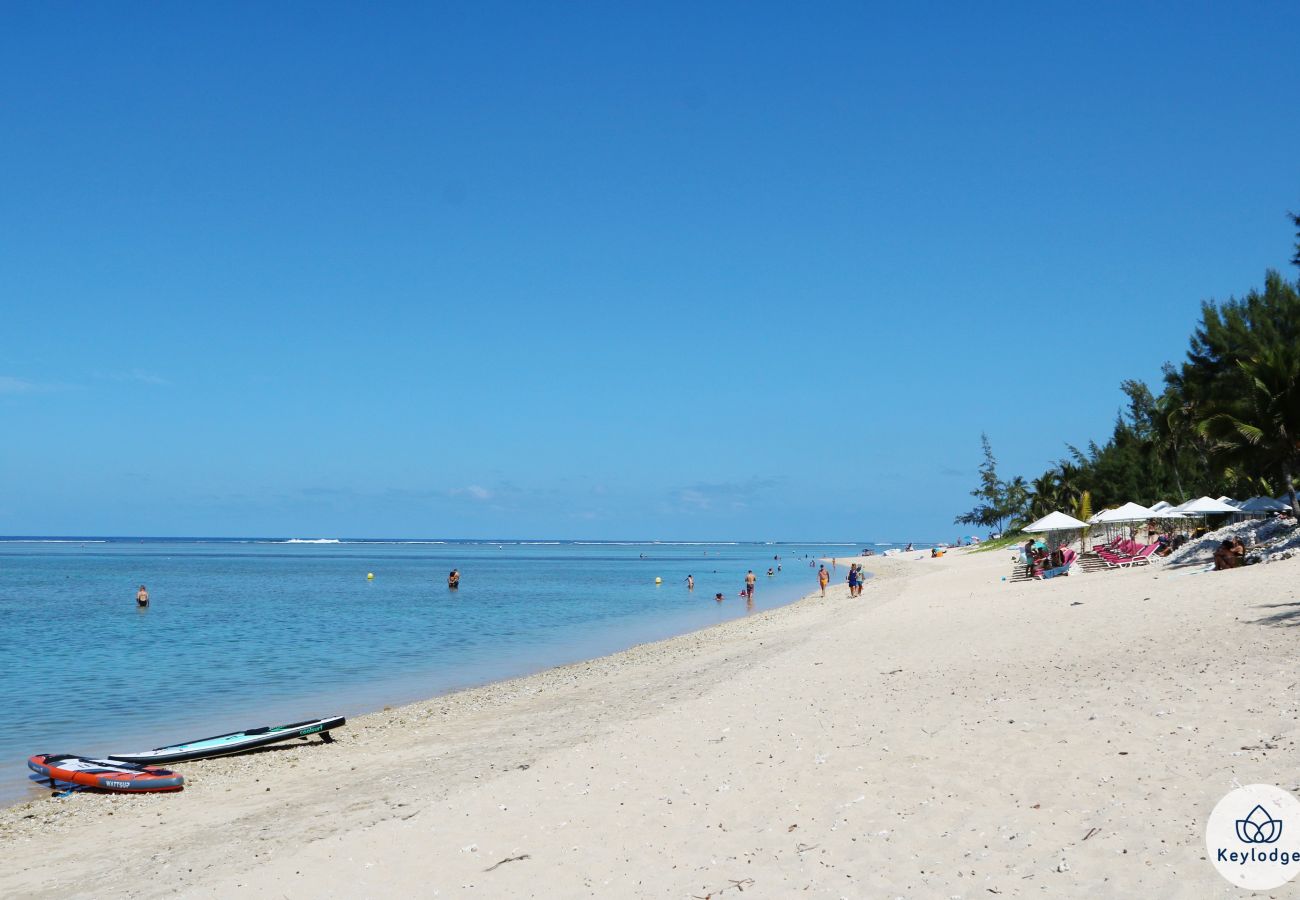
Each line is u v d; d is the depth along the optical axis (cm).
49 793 1677
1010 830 851
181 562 16538
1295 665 1283
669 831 982
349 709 2500
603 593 8144
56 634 4541
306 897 895
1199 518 5403
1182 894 676
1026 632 2188
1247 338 4769
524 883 879
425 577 11525
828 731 1336
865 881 788
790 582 10000
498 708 2314
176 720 2358
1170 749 1000
